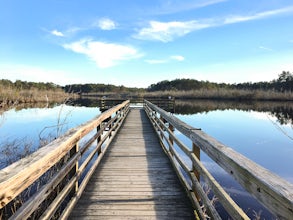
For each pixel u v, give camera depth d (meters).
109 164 4.93
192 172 3.15
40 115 17.53
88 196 3.35
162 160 5.22
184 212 2.90
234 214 1.65
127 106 16.94
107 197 3.32
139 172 4.41
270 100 44.50
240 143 11.41
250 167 1.46
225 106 32.25
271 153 9.68
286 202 1.01
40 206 3.16
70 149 2.91
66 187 2.69
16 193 1.40
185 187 3.49
